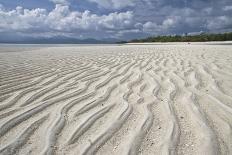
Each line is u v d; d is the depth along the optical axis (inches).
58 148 99.7
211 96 165.6
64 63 316.2
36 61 333.7
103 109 143.6
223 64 287.3
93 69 269.6
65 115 133.7
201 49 548.7
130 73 245.0
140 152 96.8
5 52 520.4
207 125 120.0
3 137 108.8
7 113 135.7
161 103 153.6
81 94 172.9
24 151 97.3
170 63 305.1
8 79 213.8
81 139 107.4
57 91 179.2
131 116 133.1
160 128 117.8
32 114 134.8
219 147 99.6
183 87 189.2
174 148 99.3
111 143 104.0
